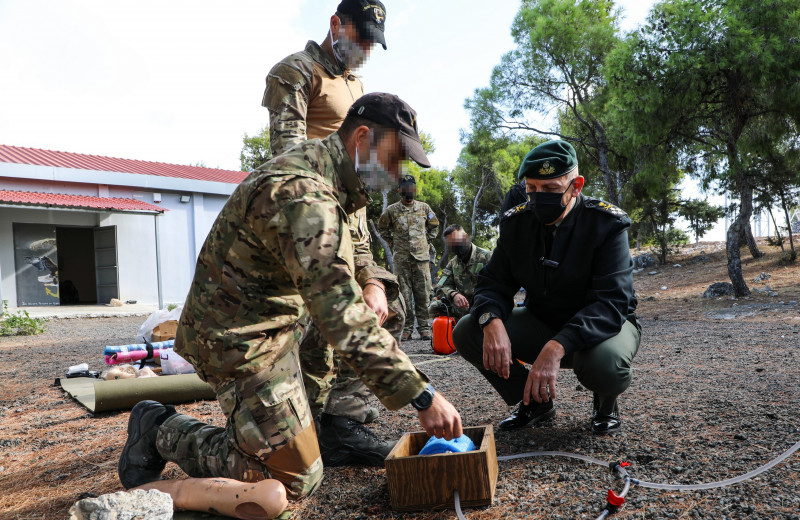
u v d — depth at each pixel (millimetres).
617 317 2387
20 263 14695
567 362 2777
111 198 15359
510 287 2707
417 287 7707
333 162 1729
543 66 14766
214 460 1886
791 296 10227
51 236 15172
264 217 1642
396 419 3111
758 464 2121
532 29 14547
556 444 2521
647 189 12602
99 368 5867
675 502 1844
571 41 14219
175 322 5523
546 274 2564
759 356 4660
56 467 2635
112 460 2689
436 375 4660
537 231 2572
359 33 2488
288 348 1872
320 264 1590
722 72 10672
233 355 1774
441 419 1606
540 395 2244
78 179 14891
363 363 1585
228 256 1772
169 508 1719
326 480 2248
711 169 13109
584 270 2504
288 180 1648
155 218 15172
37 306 14977
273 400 1782
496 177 22312
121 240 15953
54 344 8719
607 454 2346
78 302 18453
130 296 16062
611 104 12062
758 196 15469
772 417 2697
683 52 10492
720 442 2398
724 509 1764
